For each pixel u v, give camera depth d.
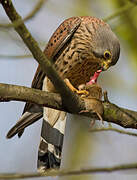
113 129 10.48
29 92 9.82
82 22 12.91
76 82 13.10
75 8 17.11
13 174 8.66
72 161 16.03
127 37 16.89
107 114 10.66
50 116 12.26
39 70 12.18
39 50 8.75
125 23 16.67
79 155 16.09
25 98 9.80
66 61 12.70
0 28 9.07
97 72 12.32
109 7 17.17
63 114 12.30
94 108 10.36
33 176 8.74
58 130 12.25
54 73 9.18
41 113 12.14
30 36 8.54
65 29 12.77
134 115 10.81
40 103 9.96
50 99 9.96
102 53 12.68
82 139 16.28
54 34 12.91
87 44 12.64
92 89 11.39
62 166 15.98
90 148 16.25
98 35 12.77
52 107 10.08
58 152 12.12
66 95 9.81
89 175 15.88
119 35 16.89
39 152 12.09
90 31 12.77
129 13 16.52
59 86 9.53
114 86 16.84
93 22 12.98
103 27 12.98
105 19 12.41
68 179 15.60
